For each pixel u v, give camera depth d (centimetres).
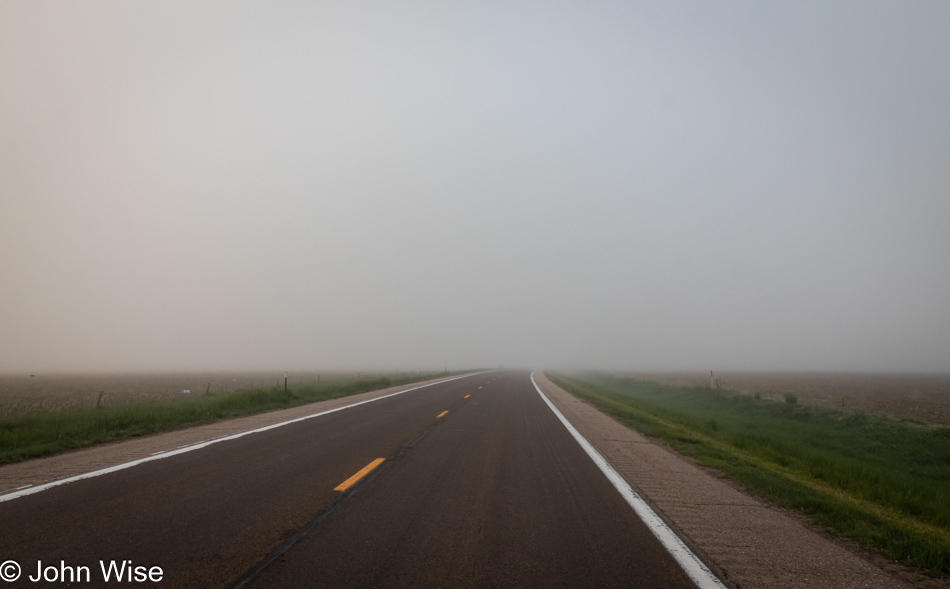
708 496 677
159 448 900
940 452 1455
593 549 466
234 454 849
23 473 696
